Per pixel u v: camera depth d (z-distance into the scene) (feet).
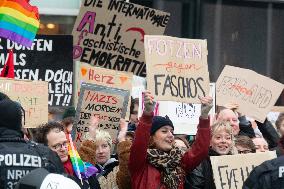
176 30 63.93
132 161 32.32
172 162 32.68
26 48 39.29
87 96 39.75
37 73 39.29
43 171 20.02
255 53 65.62
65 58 39.42
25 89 36.17
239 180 35.63
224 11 64.75
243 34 65.36
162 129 32.86
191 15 64.13
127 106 40.63
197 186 34.37
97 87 39.93
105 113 40.14
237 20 65.16
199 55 38.29
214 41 64.75
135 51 46.09
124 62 45.98
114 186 34.58
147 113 32.09
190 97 37.86
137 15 46.06
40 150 26.73
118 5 45.70
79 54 45.50
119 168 33.76
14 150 26.37
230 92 44.24
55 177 19.79
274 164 28.86
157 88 37.37
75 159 31.27
